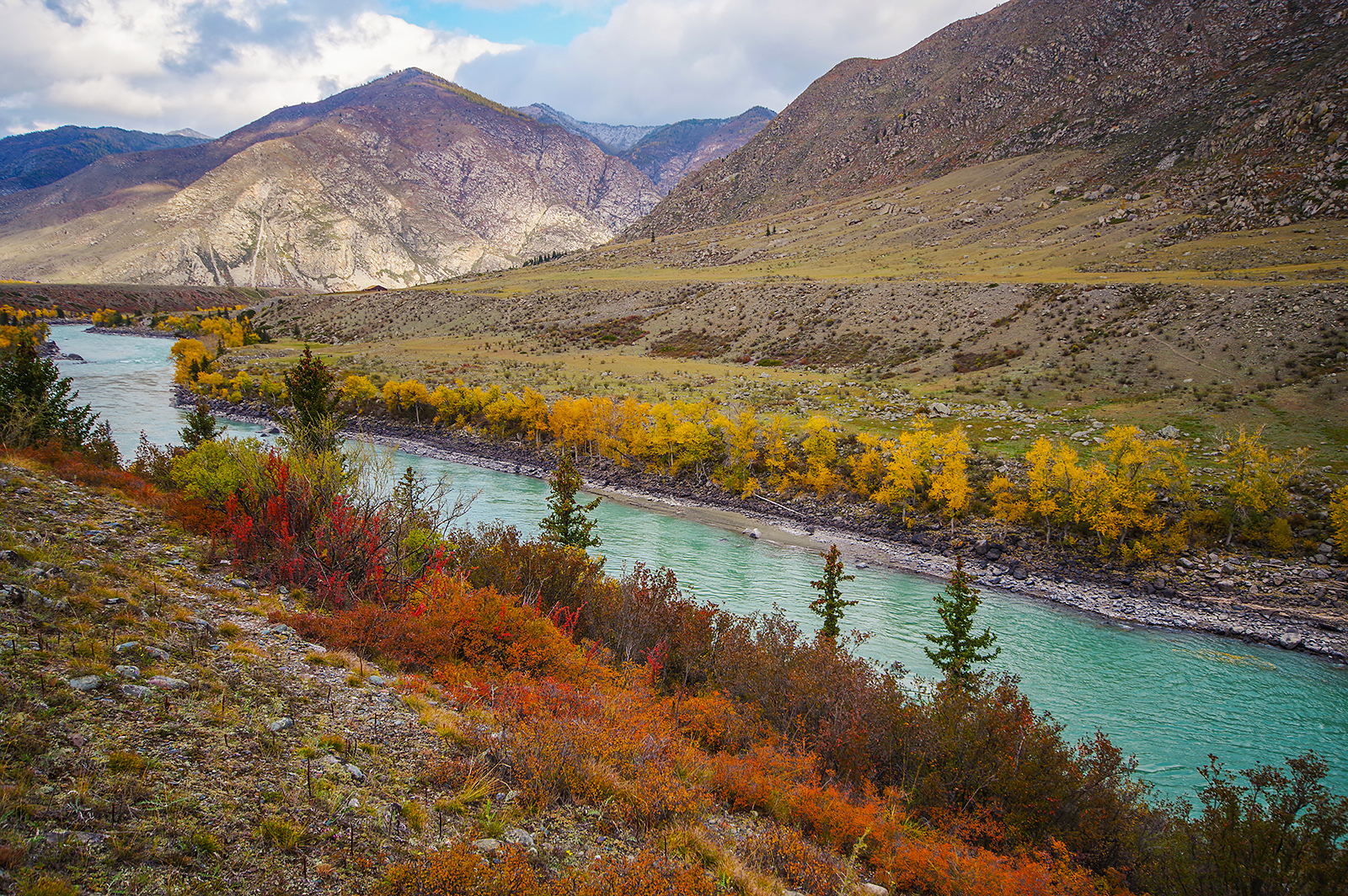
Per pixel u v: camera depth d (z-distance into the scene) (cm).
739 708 1867
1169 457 5003
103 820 634
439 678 1383
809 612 3912
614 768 1126
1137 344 7812
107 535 1631
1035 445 5297
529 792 977
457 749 1055
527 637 1691
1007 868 1216
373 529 1933
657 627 2320
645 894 764
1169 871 1433
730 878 889
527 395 7931
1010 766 1680
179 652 1066
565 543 3469
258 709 969
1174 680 3375
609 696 1524
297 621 1409
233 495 1912
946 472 5491
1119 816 1620
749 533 5572
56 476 2153
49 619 1005
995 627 3975
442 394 8662
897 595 4331
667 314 13650
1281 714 3058
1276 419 5928
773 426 6719
